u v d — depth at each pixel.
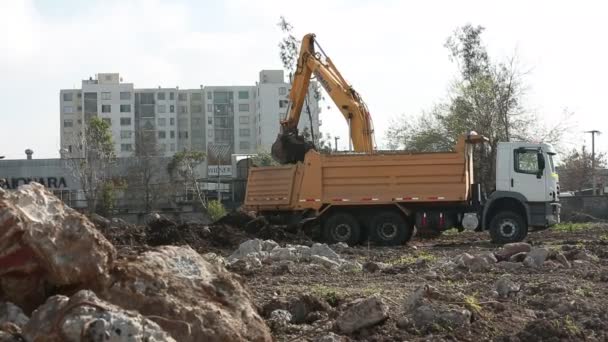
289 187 29.00
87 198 58.47
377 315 9.02
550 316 9.95
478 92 51.38
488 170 31.03
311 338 8.75
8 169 67.44
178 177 67.88
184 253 7.39
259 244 20.77
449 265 16.48
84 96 135.75
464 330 9.00
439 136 53.41
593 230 34.88
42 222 6.61
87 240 6.69
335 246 24.08
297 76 31.44
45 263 6.58
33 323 6.12
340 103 30.58
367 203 28.09
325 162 28.47
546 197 27.58
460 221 28.08
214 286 7.26
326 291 12.08
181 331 6.68
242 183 63.09
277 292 12.38
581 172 71.19
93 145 67.88
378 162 28.12
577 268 15.77
